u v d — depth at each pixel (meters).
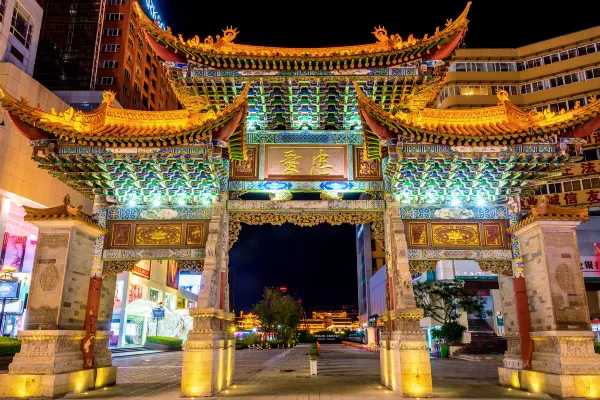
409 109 17.72
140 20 16.28
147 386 16.88
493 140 14.66
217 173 15.77
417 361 14.03
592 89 56.78
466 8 16.28
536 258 15.25
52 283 14.39
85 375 15.09
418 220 16.81
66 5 71.19
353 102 16.89
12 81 40.22
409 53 16.34
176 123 17.00
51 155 14.70
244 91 14.48
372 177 17.31
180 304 72.81
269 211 16.94
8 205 38.22
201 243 16.47
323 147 17.67
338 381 18.67
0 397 13.05
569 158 15.36
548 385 13.94
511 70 61.75
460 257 16.38
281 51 18.02
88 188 17.14
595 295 44.41
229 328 17.38
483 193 16.98
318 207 16.89
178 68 16.47
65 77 67.50
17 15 47.16
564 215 14.88
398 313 14.59
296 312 69.44
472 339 41.75
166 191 16.73
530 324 15.58
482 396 14.06
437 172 15.55
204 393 13.96
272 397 13.96
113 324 49.84
